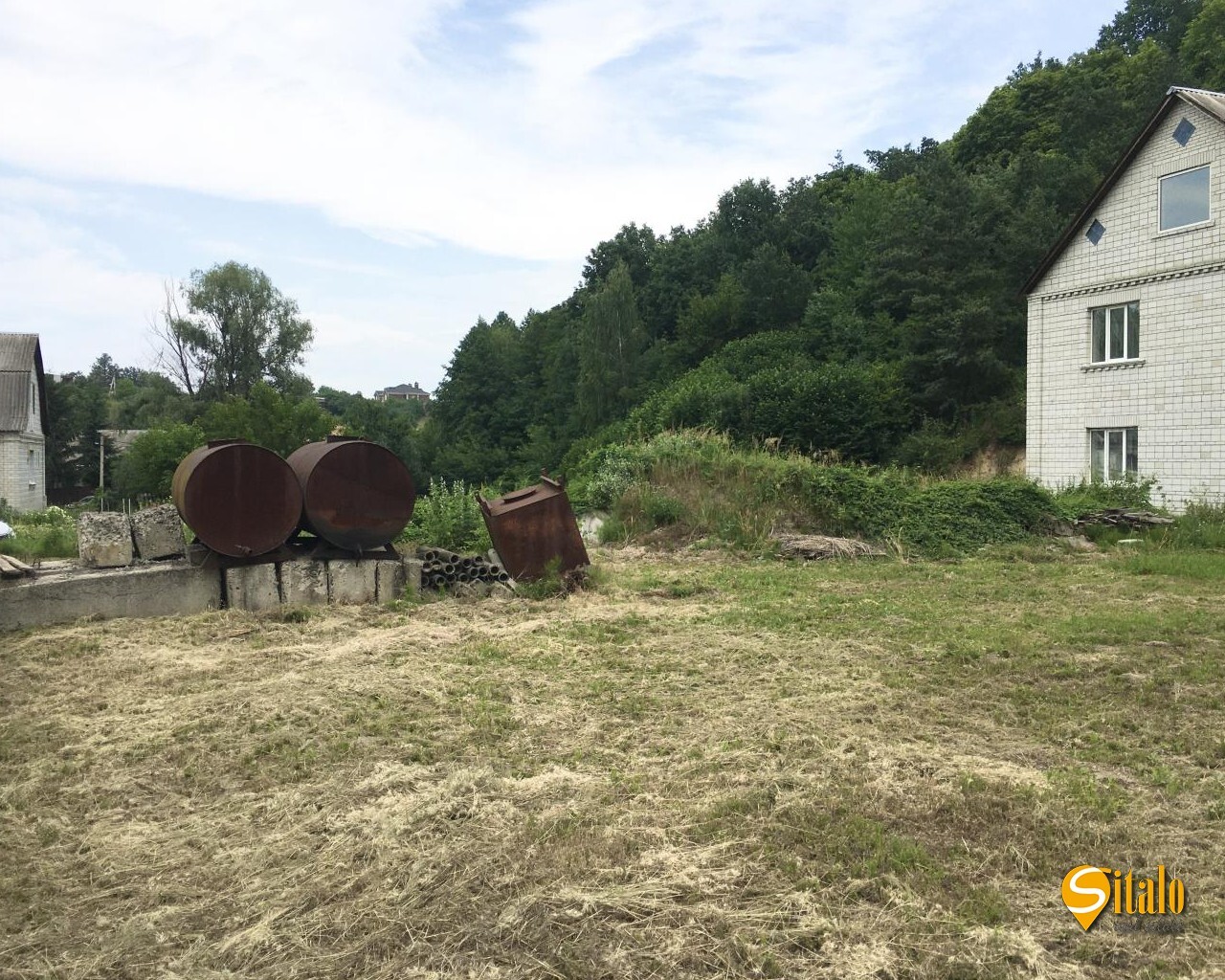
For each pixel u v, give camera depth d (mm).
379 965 2996
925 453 30812
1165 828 4004
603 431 44156
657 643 7715
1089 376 20953
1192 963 3006
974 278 33438
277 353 58906
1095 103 41719
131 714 5742
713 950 3043
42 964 3041
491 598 9680
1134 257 19812
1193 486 18656
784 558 13781
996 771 4586
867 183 58562
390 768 4699
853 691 6137
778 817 4062
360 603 9438
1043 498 16359
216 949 3090
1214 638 7734
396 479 9672
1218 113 17844
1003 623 8516
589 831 3916
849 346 42500
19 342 38375
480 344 64188
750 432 33344
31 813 4270
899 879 3512
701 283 60844
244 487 8914
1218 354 18156
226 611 8680
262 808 4270
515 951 3055
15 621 8062
